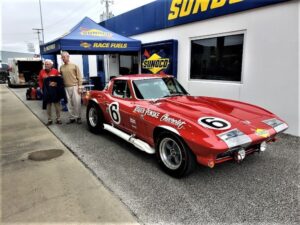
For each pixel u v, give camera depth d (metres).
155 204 2.63
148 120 3.45
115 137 5.11
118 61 11.65
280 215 2.40
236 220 2.34
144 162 3.77
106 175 3.34
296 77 4.84
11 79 19.08
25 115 7.67
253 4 5.31
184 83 7.57
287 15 4.80
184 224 2.30
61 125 6.21
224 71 6.38
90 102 5.32
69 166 3.66
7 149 4.46
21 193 2.91
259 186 2.97
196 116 3.09
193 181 3.13
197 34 6.89
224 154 2.84
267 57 5.27
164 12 7.90
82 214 2.48
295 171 3.38
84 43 7.22
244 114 3.34
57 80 6.01
